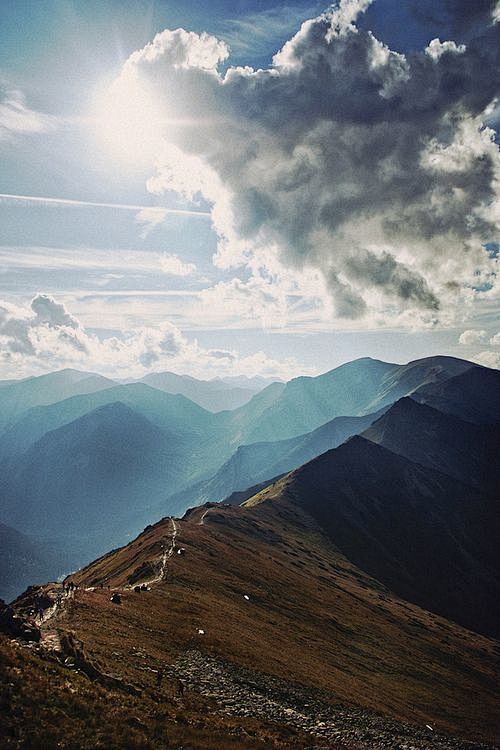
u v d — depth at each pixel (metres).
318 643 76.19
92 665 33.53
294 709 43.88
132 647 42.84
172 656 44.59
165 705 32.31
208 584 79.44
